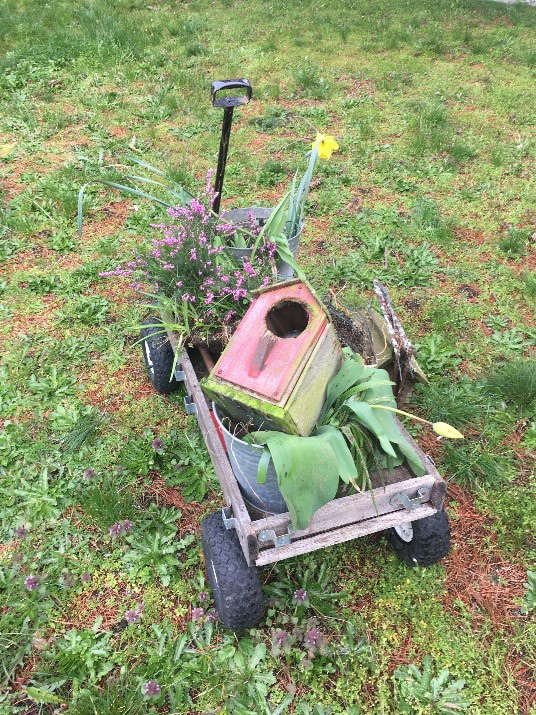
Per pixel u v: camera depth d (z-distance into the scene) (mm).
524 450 2910
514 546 2506
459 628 2225
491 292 3943
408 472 2166
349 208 4742
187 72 7105
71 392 3172
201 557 2436
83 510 2613
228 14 9164
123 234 4418
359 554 2439
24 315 3682
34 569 2387
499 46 8164
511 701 2027
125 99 6426
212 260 2557
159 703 2000
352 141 5719
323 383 1965
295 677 2080
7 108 6066
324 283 3896
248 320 1996
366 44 8125
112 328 3592
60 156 5383
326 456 1772
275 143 5641
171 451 2855
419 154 5512
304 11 9367
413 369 2207
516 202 4895
